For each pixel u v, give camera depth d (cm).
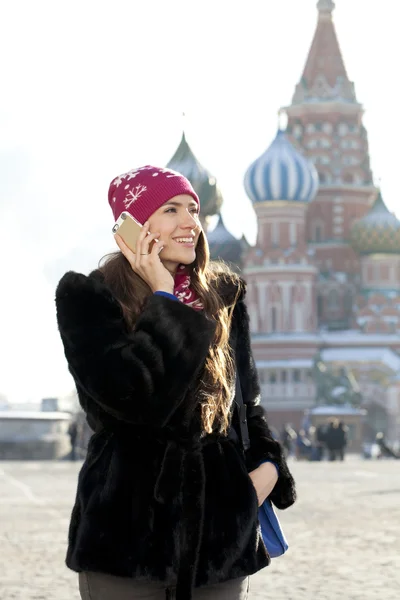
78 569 408
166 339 409
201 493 412
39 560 1198
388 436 13325
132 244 444
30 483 3031
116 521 408
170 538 407
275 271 13425
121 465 414
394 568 1108
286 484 450
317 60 15450
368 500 2158
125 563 404
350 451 11200
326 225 14988
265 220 13775
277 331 13362
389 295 14362
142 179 448
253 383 458
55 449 6519
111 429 420
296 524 1623
